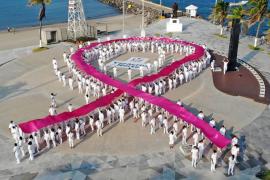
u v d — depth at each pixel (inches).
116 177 1157.7
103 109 1539.1
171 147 1312.7
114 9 5551.2
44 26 4298.7
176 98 1737.2
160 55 2282.2
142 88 1712.6
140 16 4643.2
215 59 2340.1
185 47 2425.0
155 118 1520.7
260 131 1424.7
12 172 1199.6
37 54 2561.5
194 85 1897.1
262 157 1250.6
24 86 1985.7
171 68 1891.0
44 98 1803.6
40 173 1189.7
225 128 1445.6
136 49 2527.1
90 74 1820.9
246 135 1393.9
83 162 1245.1
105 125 1487.5
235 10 2488.9
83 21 3061.0
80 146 1343.5
